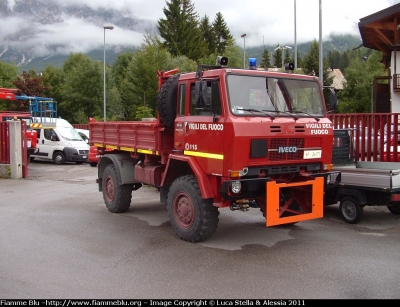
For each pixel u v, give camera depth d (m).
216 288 5.15
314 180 6.89
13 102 38.06
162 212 9.58
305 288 5.13
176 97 7.59
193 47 54.75
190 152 7.05
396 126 10.05
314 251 6.58
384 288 5.11
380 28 30.53
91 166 20.56
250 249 6.71
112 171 9.47
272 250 6.64
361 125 10.67
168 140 7.94
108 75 42.03
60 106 42.88
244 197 6.39
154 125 7.87
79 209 9.91
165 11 55.69
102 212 9.59
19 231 7.83
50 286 5.23
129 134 8.98
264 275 5.57
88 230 7.94
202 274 5.62
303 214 6.79
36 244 7.02
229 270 5.77
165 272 5.71
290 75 7.05
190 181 7.02
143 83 38.22
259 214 9.28
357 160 10.03
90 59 42.41
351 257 6.27
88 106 41.09
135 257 6.34
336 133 9.34
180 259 6.23
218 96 6.45
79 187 13.46
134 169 9.19
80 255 6.44
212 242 7.11
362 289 5.09
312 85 7.29
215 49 65.88
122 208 9.43
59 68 56.06
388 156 10.07
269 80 6.79
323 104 7.37
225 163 6.27
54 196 11.72
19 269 5.83
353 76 53.09
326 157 7.17
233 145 6.13
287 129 6.57
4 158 16.31
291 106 6.96
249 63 7.10
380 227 8.07
